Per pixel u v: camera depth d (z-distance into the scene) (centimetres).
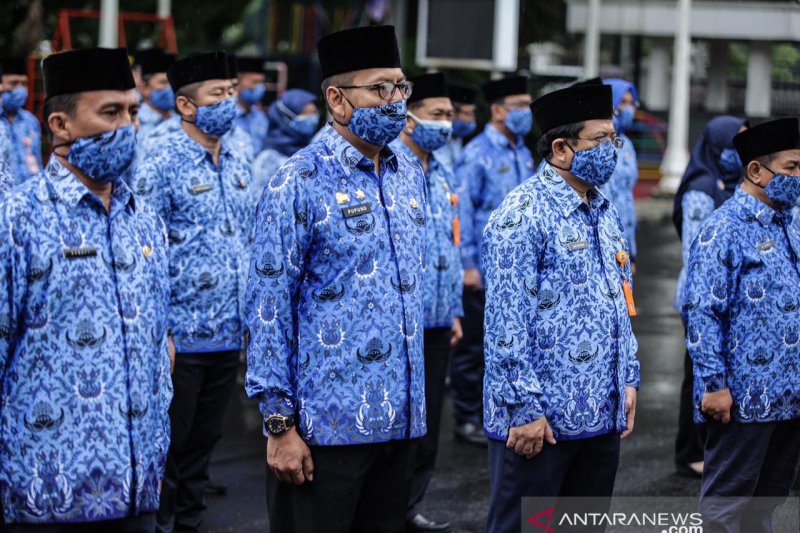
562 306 848
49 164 728
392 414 784
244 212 1202
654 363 1961
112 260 723
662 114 5184
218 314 1168
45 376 699
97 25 3809
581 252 853
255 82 2198
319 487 780
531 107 893
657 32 4497
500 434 868
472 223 1545
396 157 819
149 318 739
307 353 777
